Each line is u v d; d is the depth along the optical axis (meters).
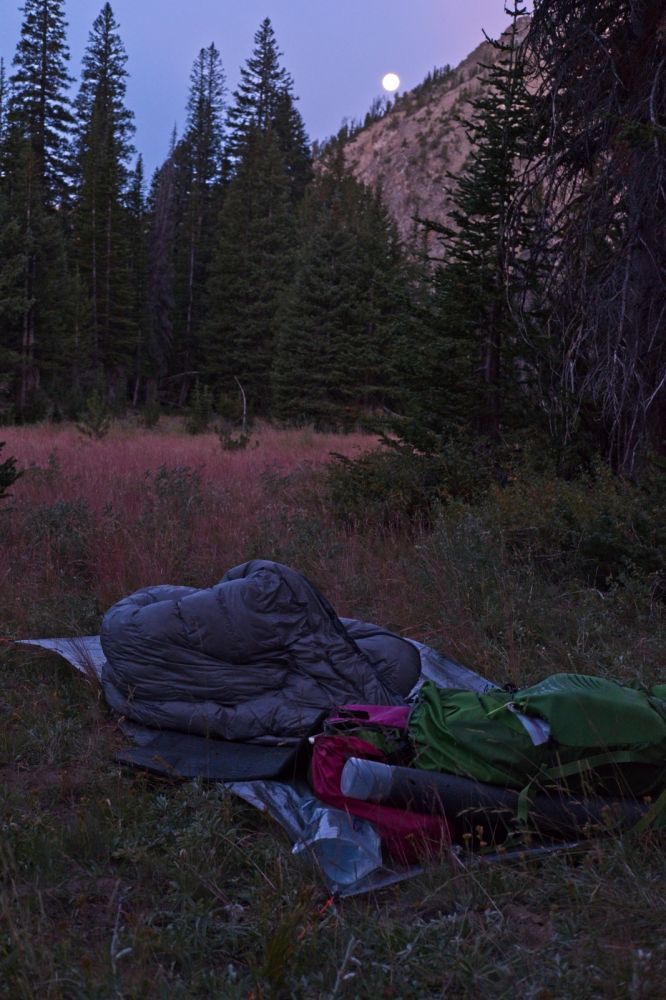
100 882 3.09
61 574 6.91
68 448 17.67
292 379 34.69
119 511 8.44
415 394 10.56
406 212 146.38
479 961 2.55
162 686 4.37
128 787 3.73
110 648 4.57
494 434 10.44
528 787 3.27
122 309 48.59
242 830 3.50
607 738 3.33
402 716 3.79
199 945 2.66
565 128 9.63
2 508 8.54
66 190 50.91
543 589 6.50
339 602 6.27
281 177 48.66
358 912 2.89
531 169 9.80
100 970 2.50
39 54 48.72
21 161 39.69
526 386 10.14
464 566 6.50
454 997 2.46
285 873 3.06
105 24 62.44
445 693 3.76
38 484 10.36
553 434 9.47
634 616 6.09
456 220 10.25
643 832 3.23
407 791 3.29
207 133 64.06
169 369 55.78
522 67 9.71
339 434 30.95
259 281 45.56
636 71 9.00
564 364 9.24
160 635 4.38
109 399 39.22
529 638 5.62
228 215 48.25
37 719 4.41
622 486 7.91
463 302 10.10
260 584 4.40
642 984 2.42
